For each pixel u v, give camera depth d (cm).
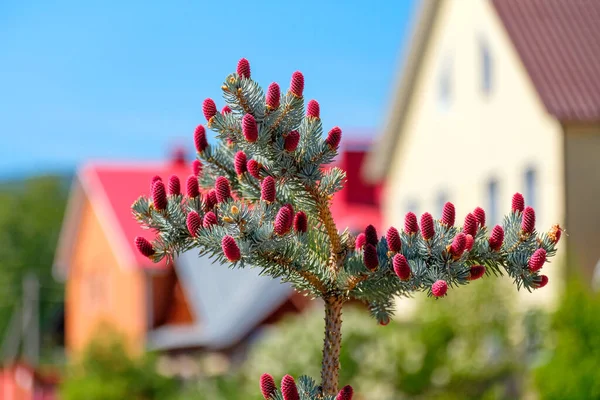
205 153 410
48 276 6062
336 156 384
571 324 1348
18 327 5869
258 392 1556
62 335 5909
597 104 1666
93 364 2266
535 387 1384
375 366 1600
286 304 2105
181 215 381
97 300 3272
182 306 2745
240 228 360
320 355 1563
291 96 374
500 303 1617
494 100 1906
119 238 2986
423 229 370
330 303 389
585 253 1641
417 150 2320
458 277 370
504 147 1867
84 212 3369
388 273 375
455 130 2100
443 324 1620
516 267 376
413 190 2352
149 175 3234
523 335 1602
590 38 1786
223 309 2303
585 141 1666
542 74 1712
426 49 2245
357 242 392
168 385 2266
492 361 1612
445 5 2120
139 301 2888
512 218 384
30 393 2711
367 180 2608
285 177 380
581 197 1656
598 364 1315
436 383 1620
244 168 385
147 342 2652
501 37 1861
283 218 356
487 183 1952
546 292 1631
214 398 1700
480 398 1617
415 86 2319
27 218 6153
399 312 1950
